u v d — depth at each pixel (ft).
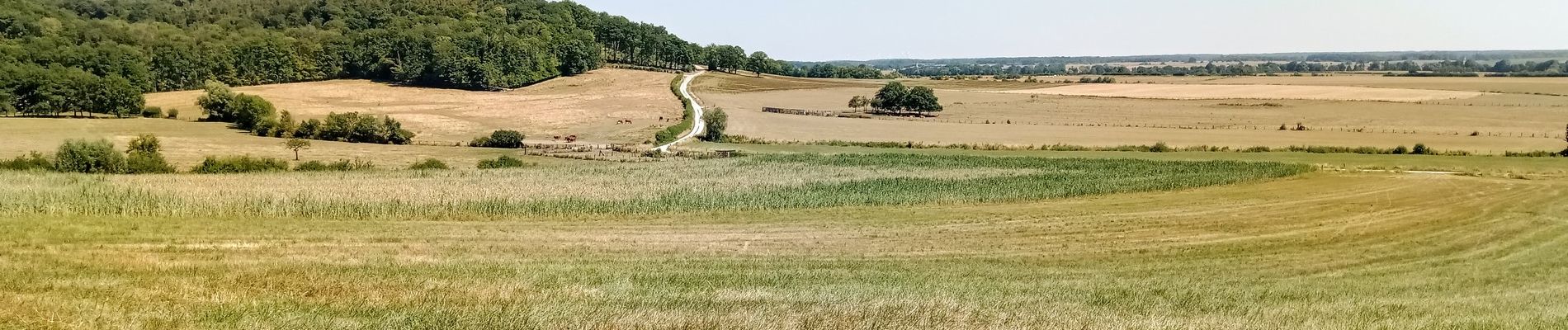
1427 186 156.66
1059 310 52.60
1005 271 77.51
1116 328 47.47
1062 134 299.58
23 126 265.95
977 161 208.03
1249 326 50.06
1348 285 71.67
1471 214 123.34
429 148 247.09
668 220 118.52
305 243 84.58
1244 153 240.53
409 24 573.74
